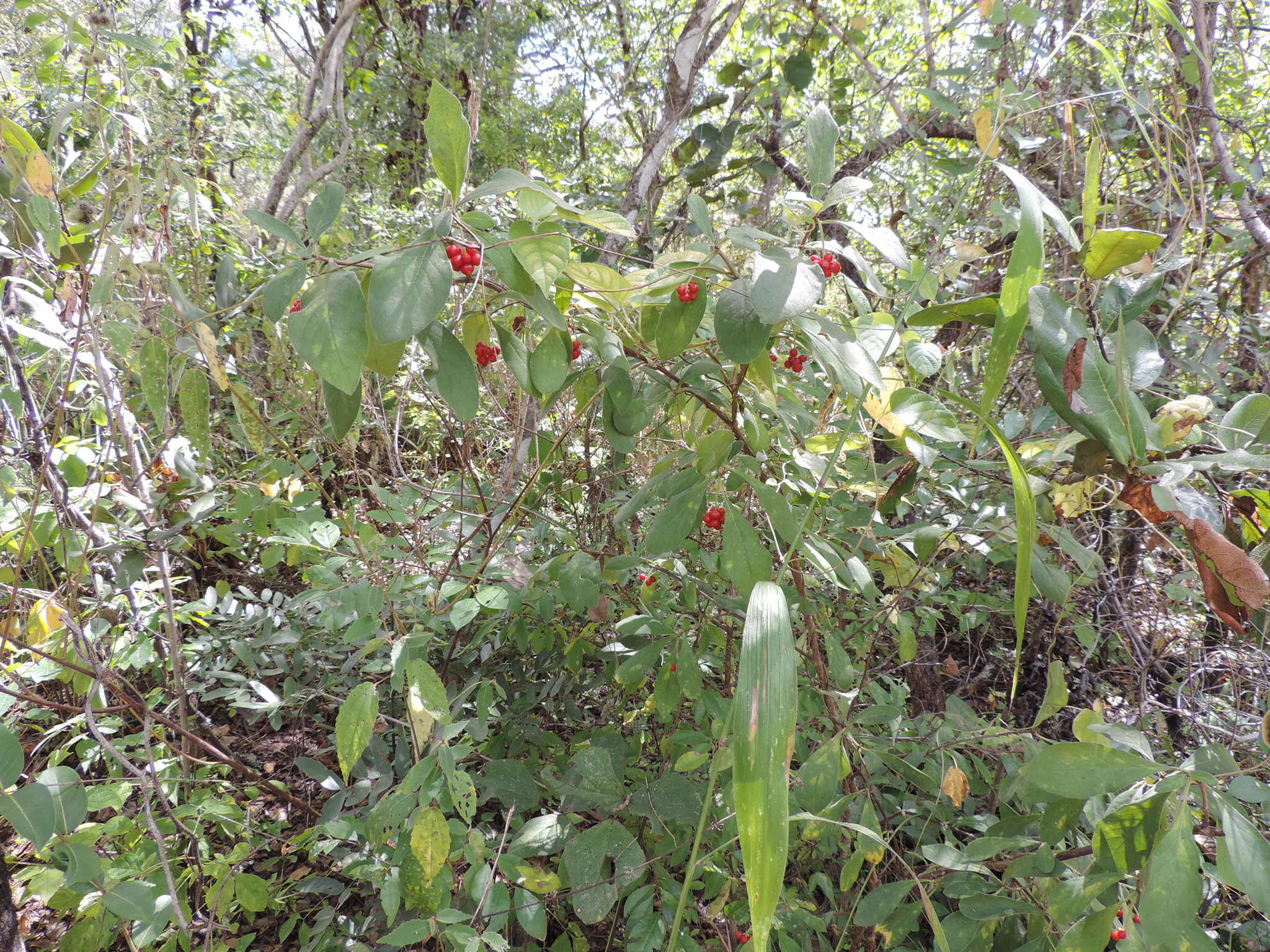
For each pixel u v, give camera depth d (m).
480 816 1.86
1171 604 1.83
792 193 1.18
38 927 2.08
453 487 2.27
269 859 2.18
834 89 3.08
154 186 1.55
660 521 1.29
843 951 1.58
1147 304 0.99
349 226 4.12
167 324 1.33
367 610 1.42
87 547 1.68
